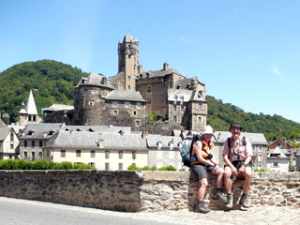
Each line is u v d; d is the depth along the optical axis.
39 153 80.12
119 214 9.18
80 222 8.11
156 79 108.31
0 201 12.23
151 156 72.81
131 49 115.12
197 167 9.60
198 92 104.75
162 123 98.19
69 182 11.41
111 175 10.11
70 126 86.94
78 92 96.56
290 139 193.25
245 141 10.13
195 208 9.80
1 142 87.81
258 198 10.44
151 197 9.46
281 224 8.12
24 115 140.00
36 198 12.49
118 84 110.88
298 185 10.66
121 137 72.31
